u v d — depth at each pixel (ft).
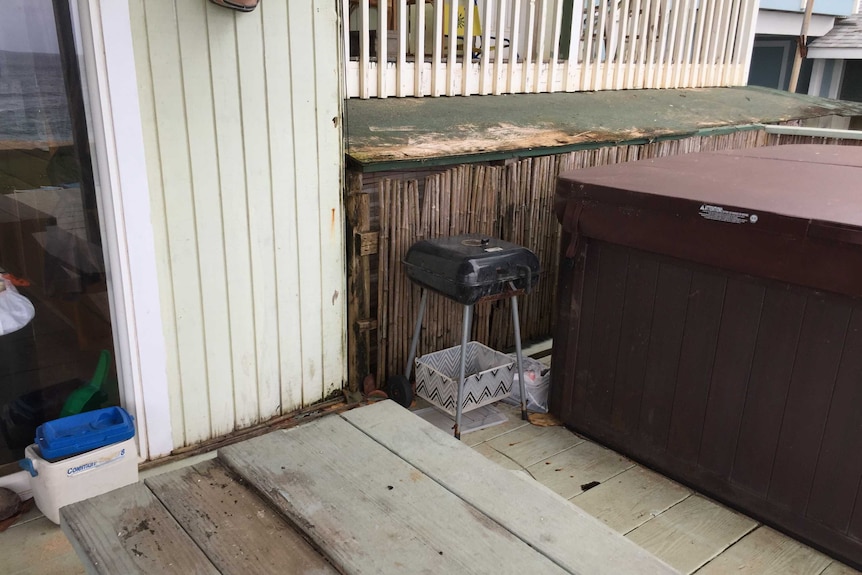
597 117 13.37
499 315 11.35
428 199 9.82
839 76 30.22
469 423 9.55
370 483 4.38
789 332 6.77
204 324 8.00
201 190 7.57
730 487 7.65
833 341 6.46
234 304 8.20
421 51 12.33
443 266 8.45
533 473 8.41
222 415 8.48
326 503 4.15
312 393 9.36
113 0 6.46
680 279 7.59
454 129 10.94
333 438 4.98
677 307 7.70
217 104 7.45
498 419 9.73
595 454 8.91
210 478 4.50
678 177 8.45
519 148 10.54
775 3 23.62
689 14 17.51
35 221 6.81
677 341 7.78
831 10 26.13
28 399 7.30
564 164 11.57
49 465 6.63
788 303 6.71
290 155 8.19
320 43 8.09
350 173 8.92
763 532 7.39
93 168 6.94
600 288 8.52
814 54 27.04
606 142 11.89
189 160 7.41
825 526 6.89
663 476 8.43
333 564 3.65
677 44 17.53
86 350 7.47
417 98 12.46
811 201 6.93
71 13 6.42
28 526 7.09
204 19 7.13
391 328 9.96
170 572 3.56
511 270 8.55
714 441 7.68
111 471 7.06
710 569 6.79
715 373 7.48
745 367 7.20
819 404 6.68
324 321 9.18
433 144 9.95
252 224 8.09
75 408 7.55
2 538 6.89
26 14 6.29
